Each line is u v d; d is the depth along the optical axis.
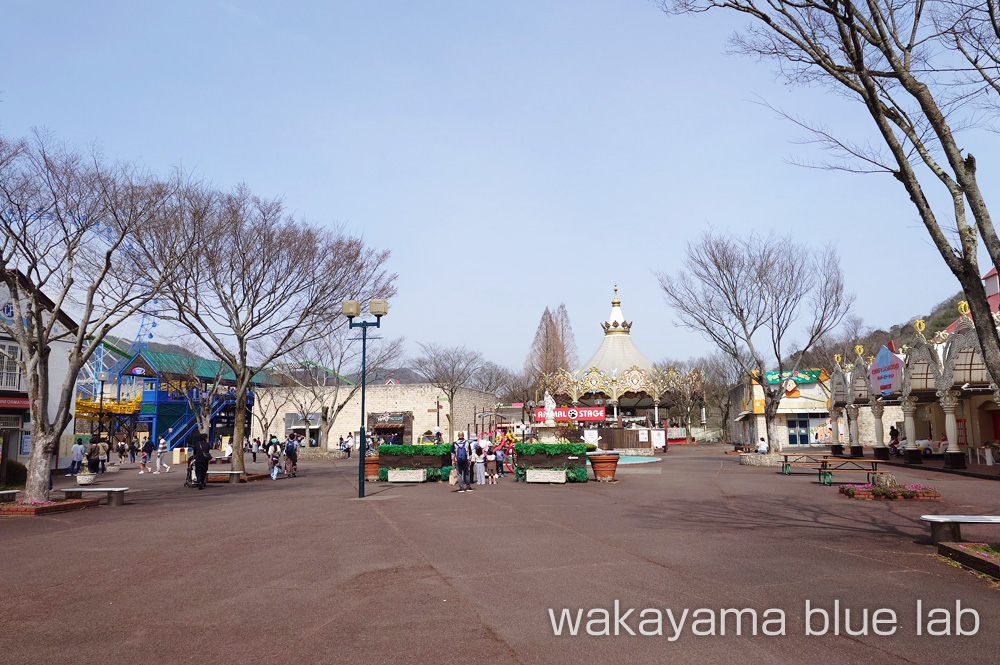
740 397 58.88
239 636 6.09
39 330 17.50
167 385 58.22
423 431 61.34
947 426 24.92
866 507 14.60
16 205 16.88
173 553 10.29
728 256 31.98
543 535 11.34
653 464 32.84
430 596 7.32
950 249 8.81
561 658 5.36
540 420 31.84
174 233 21.69
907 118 9.30
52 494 21.36
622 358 53.62
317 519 14.02
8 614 6.94
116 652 5.73
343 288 27.33
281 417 64.62
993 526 11.72
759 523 12.41
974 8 8.98
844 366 38.44
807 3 9.09
